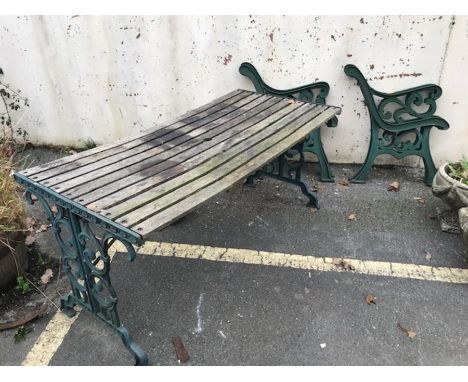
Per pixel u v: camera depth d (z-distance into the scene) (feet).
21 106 13.78
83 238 6.75
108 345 7.52
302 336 7.64
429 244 9.77
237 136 8.66
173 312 8.11
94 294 7.27
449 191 9.67
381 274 8.93
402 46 11.08
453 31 10.68
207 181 6.98
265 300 8.36
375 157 11.91
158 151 8.03
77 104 13.43
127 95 13.00
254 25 11.41
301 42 11.45
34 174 7.10
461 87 11.28
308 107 10.12
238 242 9.86
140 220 5.94
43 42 12.60
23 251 8.98
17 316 8.07
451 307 8.18
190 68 12.28
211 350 7.42
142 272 9.04
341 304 8.25
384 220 10.57
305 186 10.87
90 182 6.90
